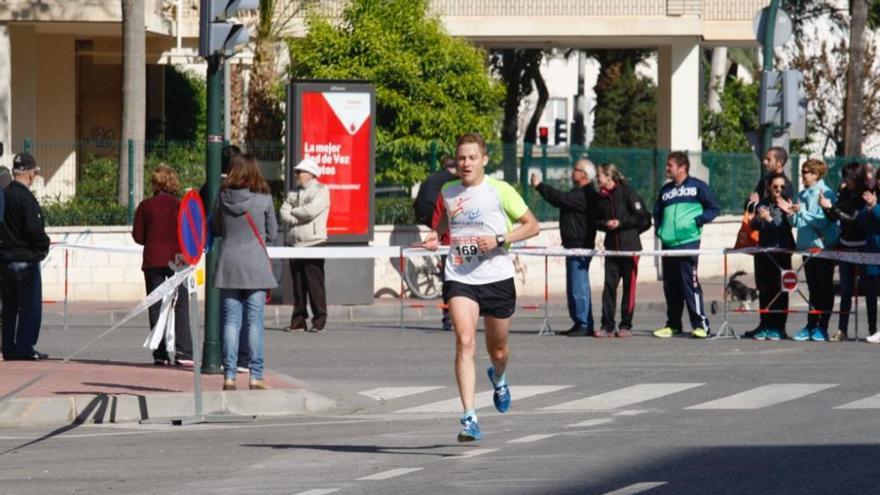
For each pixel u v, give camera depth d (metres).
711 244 59.19
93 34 58.28
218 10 27.11
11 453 20.97
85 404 24.23
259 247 25.30
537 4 63.00
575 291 36.91
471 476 18.41
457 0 63.00
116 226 46.88
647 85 108.00
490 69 91.25
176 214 29.69
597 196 36.50
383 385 28.34
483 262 20.53
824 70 91.38
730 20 66.56
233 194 25.11
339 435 22.36
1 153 45.28
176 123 64.75
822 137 92.75
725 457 19.47
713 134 81.56
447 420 24.00
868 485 17.45
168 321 24.00
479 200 20.45
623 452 20.00
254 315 25.58
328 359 32.31
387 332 38.81
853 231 34.78
